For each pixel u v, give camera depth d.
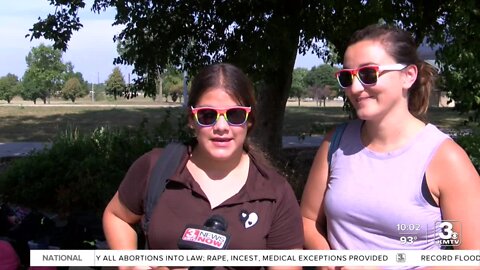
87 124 24.83
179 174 2.30
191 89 2.37
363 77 2.27
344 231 2.35
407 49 2.29
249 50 7.04
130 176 2.40
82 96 68.00
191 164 2.37
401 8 6.16
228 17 8.34
